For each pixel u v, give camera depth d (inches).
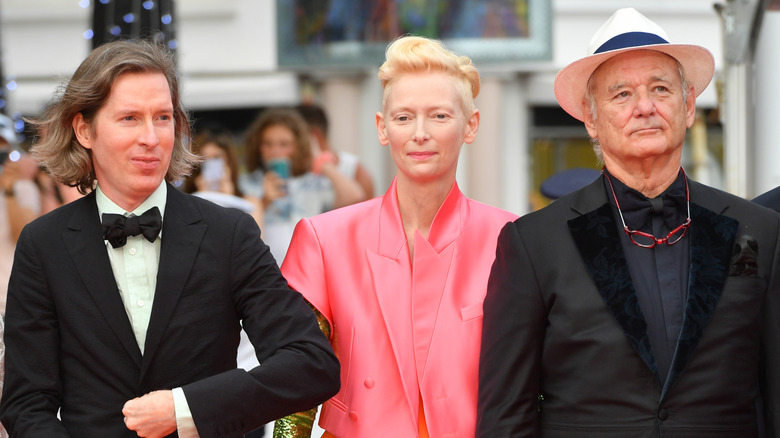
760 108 485.4
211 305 250.8
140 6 565.3
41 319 247.9
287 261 297.3
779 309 251.4
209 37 1074.7
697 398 243.4
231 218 259.3
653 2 1045.8
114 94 245.9
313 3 1027.9
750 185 483.5
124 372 245.3
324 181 705.6
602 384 247.9
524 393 257.0
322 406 289.6
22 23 1110.4
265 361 247.4
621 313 249.3
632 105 258.1
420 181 289.6
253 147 673.0
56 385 247.0
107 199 255.9
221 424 238.2
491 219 300.8
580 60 263.9
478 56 1021.8
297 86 1059.3
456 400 276.8
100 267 248.7
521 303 260.2
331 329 291.1
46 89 1106.1
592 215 262.5
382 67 290.8
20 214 526.0
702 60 265.0
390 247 292.5
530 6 1018.1
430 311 285.3
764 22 484.4
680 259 257.3
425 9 1013.8
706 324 245.4
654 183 262.8
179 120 267.9
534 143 1053.8
